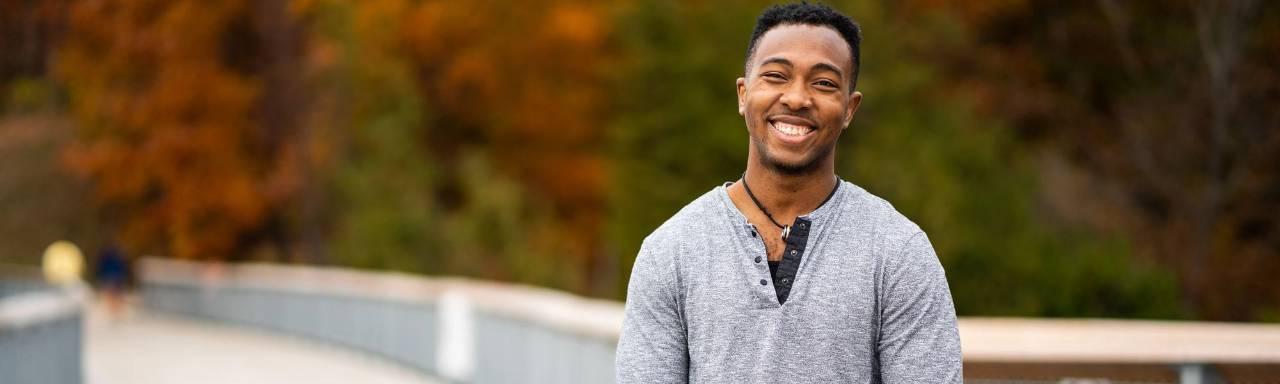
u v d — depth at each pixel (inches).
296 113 1449.3
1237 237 681.6
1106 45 782.5
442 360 572.7
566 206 1402.6
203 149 1427.2
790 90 107.0
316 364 669.3
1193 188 693.9
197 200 1413.6
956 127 716.7
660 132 802.8
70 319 445.1
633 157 803.4
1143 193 724.0
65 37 1652.3
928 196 629.9
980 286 465.7
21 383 367.2
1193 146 706.2
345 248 937.5
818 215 108.3
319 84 1381.6
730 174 799.1
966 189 639.8
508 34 1421.0
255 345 797.9
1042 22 810.8
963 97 755.4
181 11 1441.9
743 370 107.0
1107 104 788.6
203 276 1027.9
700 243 109.7
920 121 729.0
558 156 1421.0
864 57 745.6
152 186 1462.8
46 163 1872.5
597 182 1381.6
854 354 106.6
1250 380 181.8
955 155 678.5
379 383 574.9
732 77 813.9
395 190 1125.1
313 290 805.9
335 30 1370.6
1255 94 684.7
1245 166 682.8
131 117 1449.3
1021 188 671.8
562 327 358.6
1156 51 741.9
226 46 1469.0
